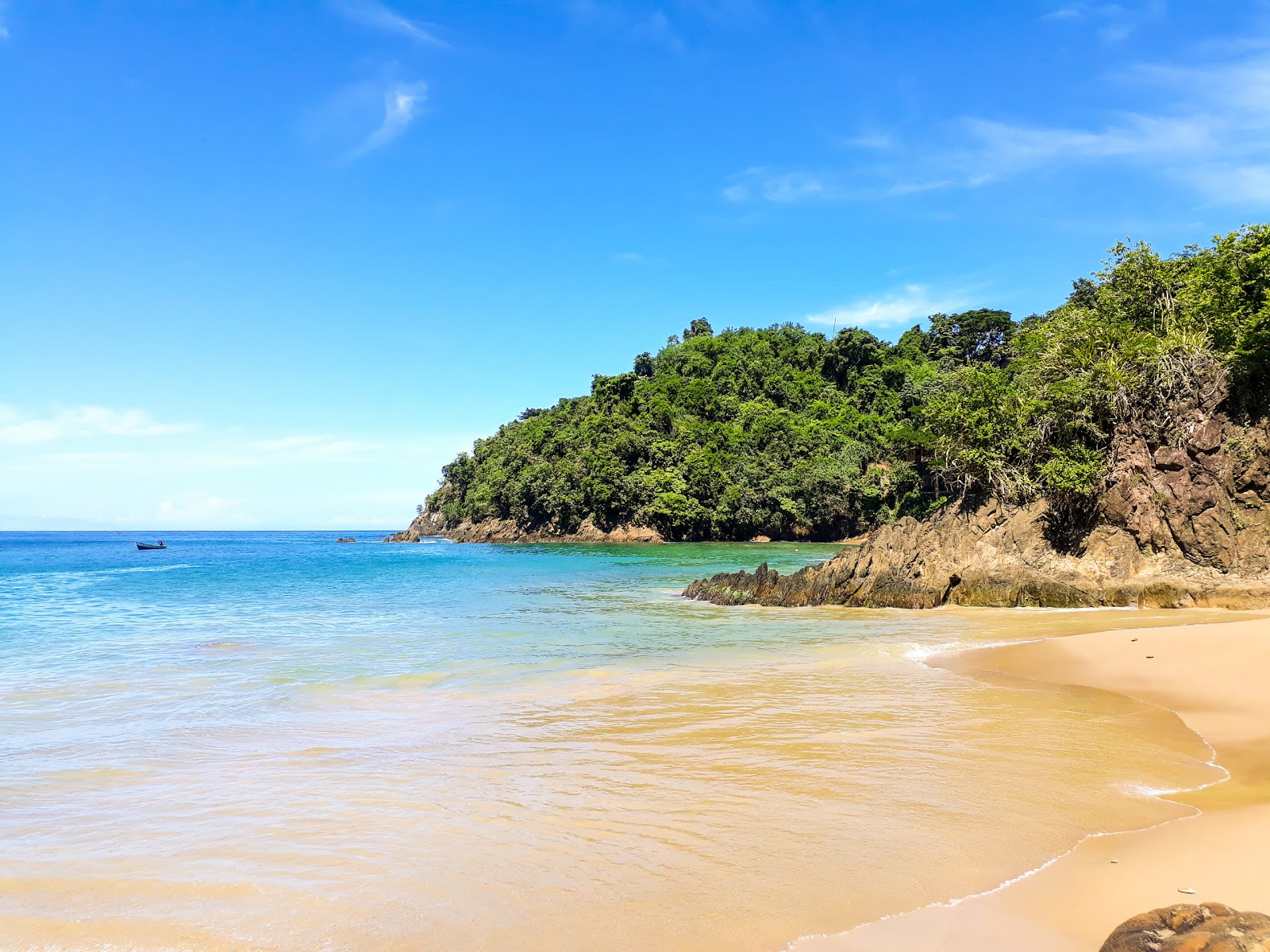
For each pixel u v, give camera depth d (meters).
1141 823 7.80
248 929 6.02
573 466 116.06
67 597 34.78
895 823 7.96
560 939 5.80
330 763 10.26
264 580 46.12
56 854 7.39
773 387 139.62
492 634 23.19
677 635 22.95
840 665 17.48
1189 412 31.61
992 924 5.88
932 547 34.19
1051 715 12.46
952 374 81.25
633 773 9.73
